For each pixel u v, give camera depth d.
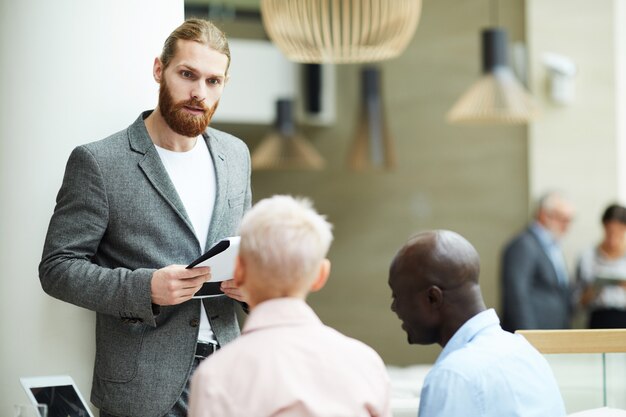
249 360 2.04
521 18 8.84
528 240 7.44
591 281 7.61
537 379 2.51
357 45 5.96
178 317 2.87
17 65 3.21
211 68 2.83
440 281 2.53
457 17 9.47
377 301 10.21
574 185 8.70
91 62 3.25
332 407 2.01
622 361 3.01
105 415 2.92
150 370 2.84
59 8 3.24
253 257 2.08
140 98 3.30
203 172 2.98
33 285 3.18
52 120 3.22
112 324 2.90
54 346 3.17
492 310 2.59
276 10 5.83
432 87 9.73
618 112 8.64
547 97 8.73
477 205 9.37
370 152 9.61
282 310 2.09
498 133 9.16
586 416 2.62
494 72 8.22
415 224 9.90
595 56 8.65
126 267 2.84
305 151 9.98
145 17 3.31
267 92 10.34
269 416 1.99
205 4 10.30
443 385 2.41
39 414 2.48
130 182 2.84
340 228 10.51
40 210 3.20
